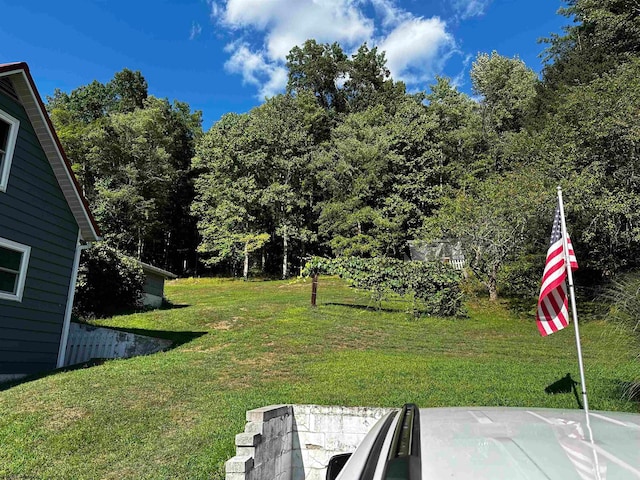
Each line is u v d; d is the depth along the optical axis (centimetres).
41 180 1058
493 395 719
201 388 805
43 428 634
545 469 141
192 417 671
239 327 1438
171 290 3147
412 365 938
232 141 3866
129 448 579
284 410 566
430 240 2253
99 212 3794
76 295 1634
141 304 1942
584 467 143
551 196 1662
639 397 692
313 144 4256
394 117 3881
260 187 3897
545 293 594
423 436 179
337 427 580
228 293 2750
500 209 1814
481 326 1547
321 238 4191
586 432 184
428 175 3334
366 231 3494
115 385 812
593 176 1617
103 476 515
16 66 953
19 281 987
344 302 1923
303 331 1336
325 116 4728
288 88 5628
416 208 3306
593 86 1833
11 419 665
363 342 1236
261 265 4425
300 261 4250
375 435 207
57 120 3953
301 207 4003
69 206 1149
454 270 1725
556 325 591
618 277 734
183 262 4784
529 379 829
